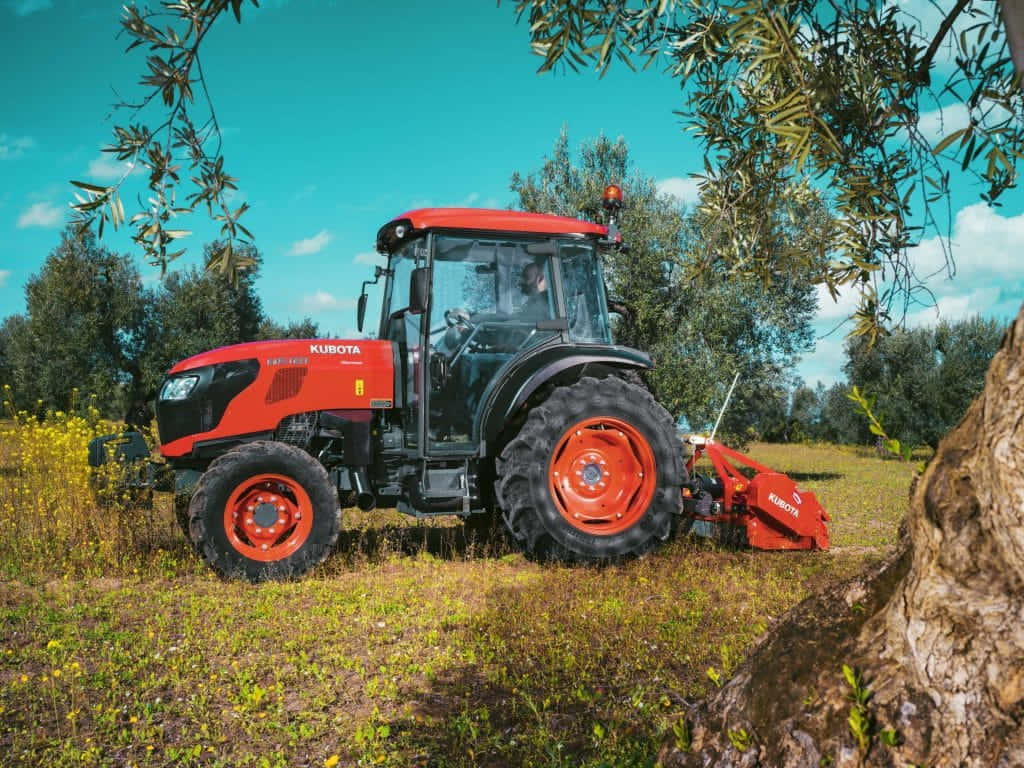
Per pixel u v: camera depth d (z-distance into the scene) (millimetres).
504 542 6480
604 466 5922
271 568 5312
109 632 4121
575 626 4148
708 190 2727
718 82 2590
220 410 5746
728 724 1703
